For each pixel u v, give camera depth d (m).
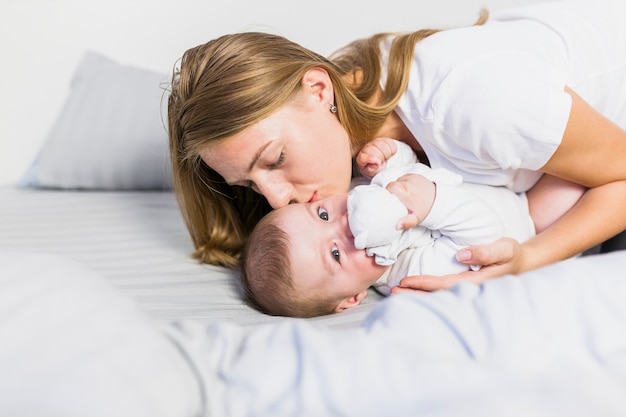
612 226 1.08
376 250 1.02
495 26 1.21
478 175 1.13
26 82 2.08
